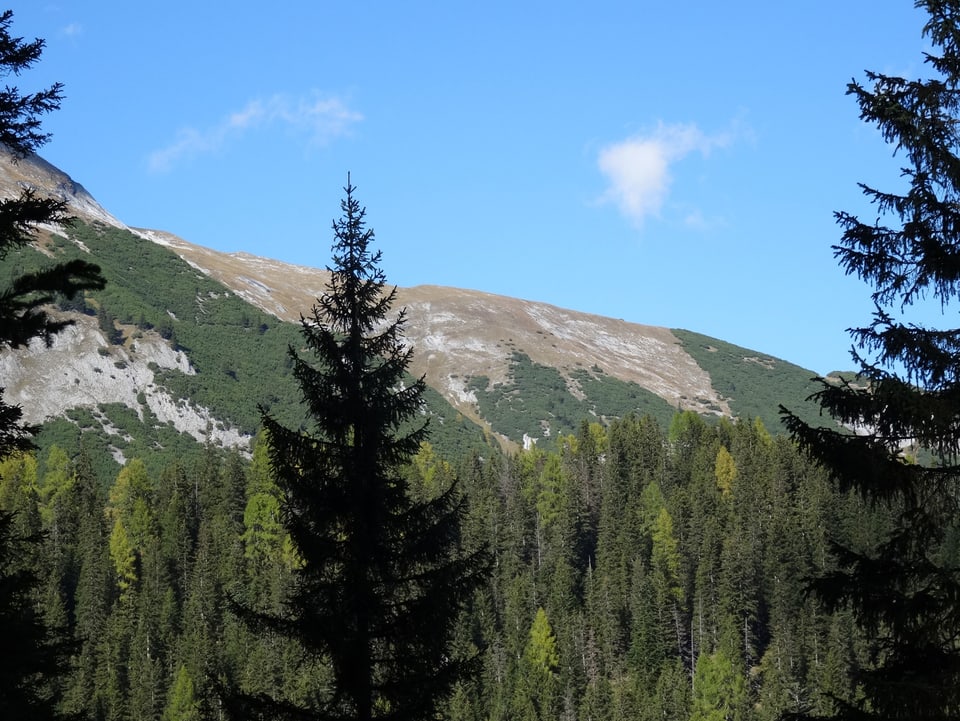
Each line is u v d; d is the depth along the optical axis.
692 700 113.38
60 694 19.41
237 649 112.38
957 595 14.72
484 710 109.69
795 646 114.94
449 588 20.14
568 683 118.19
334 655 19.48
